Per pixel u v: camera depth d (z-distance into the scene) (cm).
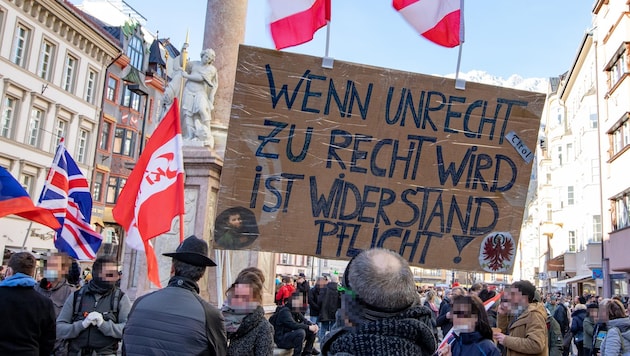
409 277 234
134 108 4478
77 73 3659
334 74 538
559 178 4584
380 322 224
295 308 855
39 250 3200
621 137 2692
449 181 542
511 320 582
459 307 411
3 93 3022
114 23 4928
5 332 397
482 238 539
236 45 1152
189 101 1026
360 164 537
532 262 6406
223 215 525
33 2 3181
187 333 333
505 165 547
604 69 2888
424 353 229
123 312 499
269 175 530
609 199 2877
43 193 789
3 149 3012
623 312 745
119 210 614
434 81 545
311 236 529
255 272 460
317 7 564
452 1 566
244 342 443
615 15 2739
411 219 537
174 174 604
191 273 362
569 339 1182
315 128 536
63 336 478
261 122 532
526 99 549
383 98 541
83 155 3806
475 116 547
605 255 2930
